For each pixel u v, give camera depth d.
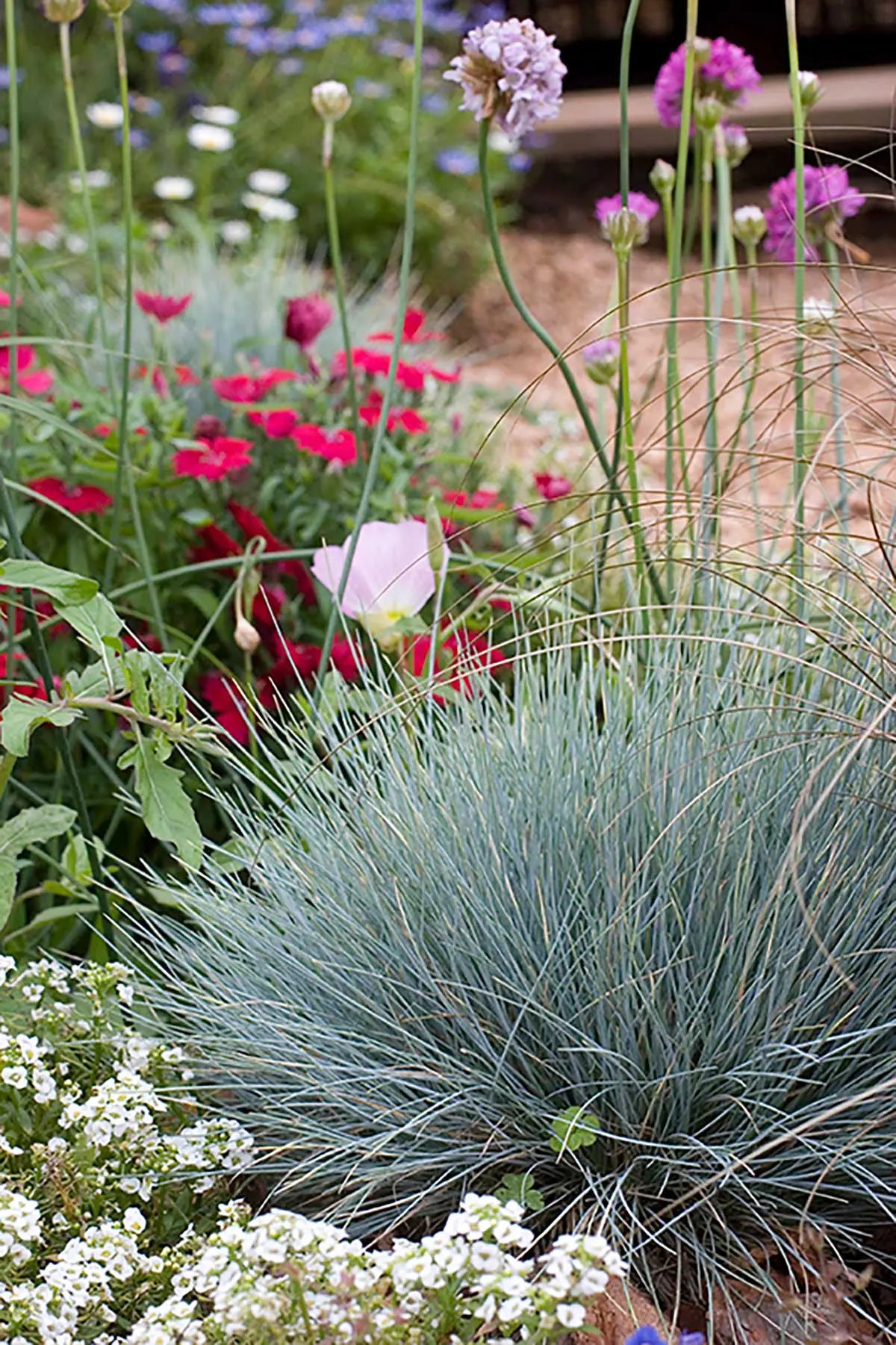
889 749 1.71
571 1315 1.27
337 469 2.68
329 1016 1.74
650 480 3.38
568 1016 1.67
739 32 9.41
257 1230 1.37
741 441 2.63
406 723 1.92
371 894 1.76
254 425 2.94
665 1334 1.44
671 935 1.68
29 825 1.69
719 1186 1.58
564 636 2.10
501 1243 1.33
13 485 2.15
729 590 1.95
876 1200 1.51
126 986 1.78
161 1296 1.54
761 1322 1.50
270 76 7.20
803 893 1.65
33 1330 1.41
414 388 3.03
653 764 1.77
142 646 1.87
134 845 2.42
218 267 4.45
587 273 7.08
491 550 3.02
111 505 2.62
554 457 3.83
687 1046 1.59
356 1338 1.27
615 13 9.60
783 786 1.74
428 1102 1.66
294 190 6.60
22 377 2.86
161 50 7.03
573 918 1.71
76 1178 1.56
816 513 2.50
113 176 6.25
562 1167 1.66
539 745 1.84
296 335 3.04
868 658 1.78
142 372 3.14
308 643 2.65
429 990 1.71
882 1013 1.64
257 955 1.79
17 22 6.92
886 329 1.99
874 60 9.16
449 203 6.71
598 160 8.54
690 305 6.00
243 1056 1.71
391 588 2.07
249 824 1.94
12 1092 1.65
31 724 1.64
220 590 2.67
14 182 2.24
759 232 2.37
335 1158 1.64
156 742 1.72
